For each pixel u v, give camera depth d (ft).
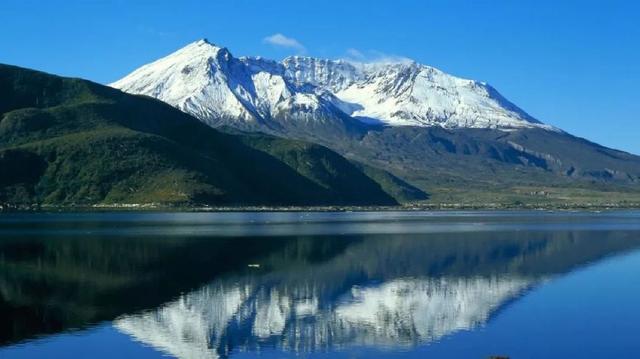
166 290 228.84
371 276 264.52
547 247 380.78
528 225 602.03
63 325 179.83
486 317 191.31
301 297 219.00
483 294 225.76
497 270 282.77
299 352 158.20
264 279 254.27
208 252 338.95
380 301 213.46
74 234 444.14
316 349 160.35
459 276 265.54
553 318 189.16
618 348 159.53
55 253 327.47
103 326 178.60
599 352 156.66
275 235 452.35
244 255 328.29
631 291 230.27
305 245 380.99
